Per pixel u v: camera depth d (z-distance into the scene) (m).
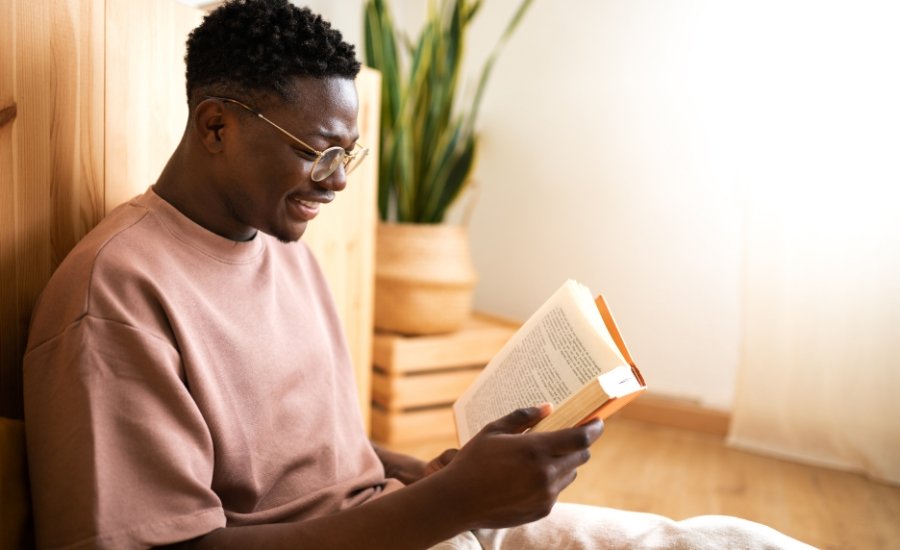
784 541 0.69
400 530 0.55
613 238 2.40
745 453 2.14
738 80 2.14
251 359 0.69
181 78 0.93
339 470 0.81
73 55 0.76
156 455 0.56
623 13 2.31
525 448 0.55
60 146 0.76
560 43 2.43
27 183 0.73
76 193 0.78
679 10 2.21
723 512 1.72
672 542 0.70
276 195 0.67
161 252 0.65
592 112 2.40
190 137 0.69
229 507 0.69
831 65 1.91
